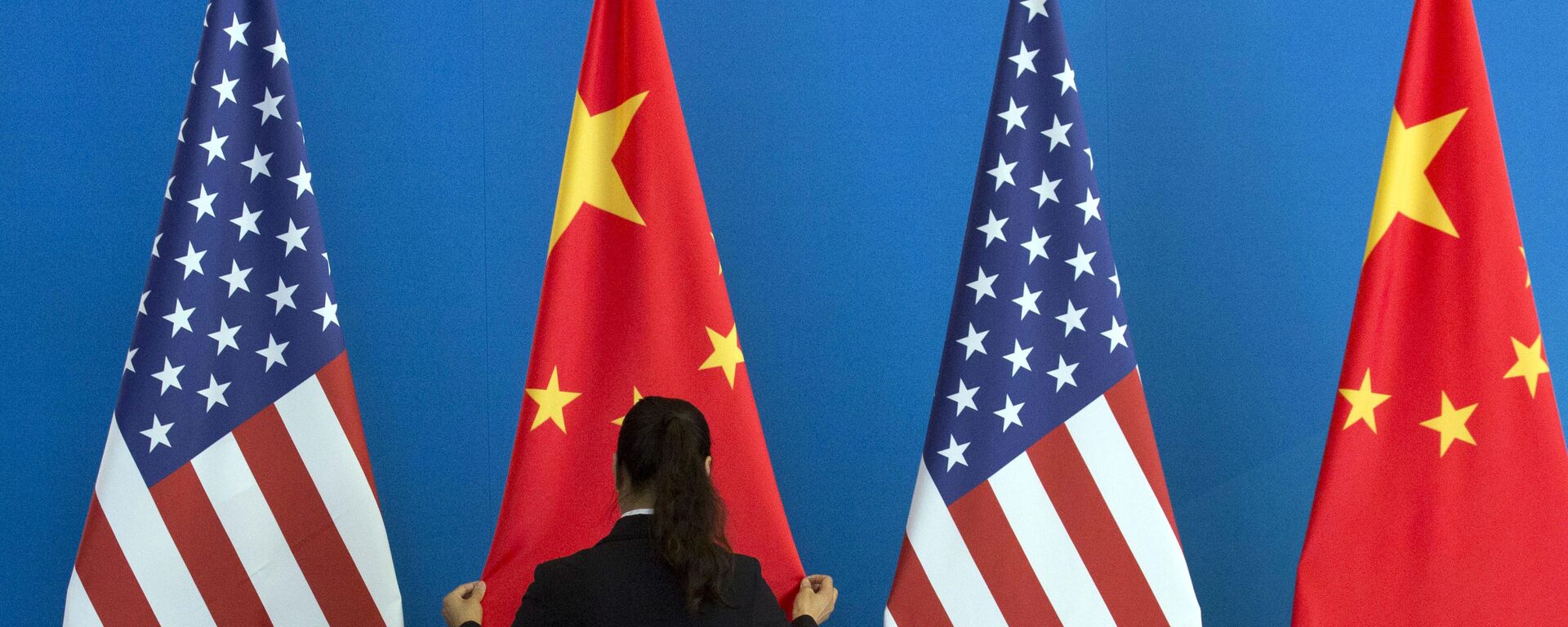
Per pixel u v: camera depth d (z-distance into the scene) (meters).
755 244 2.39
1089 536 1.96
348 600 2.02
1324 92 2.37
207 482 1.98
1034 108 2.02
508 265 2.38
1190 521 2.36
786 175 2.40
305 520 2.02
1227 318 2.37
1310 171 2.36
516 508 1.99
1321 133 2.36
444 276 2.38
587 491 2.02
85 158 2.35
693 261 2.05
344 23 2.38
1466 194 1.95
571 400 2.03
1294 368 2.36
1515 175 2.32
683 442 1.62
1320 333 2.35
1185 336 2.37
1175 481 2.36
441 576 2.36
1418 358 1.95
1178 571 1.96
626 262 2.05
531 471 1.99
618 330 2.05
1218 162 2.38
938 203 2.39
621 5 2.08
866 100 2.40
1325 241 2.36
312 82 2.37
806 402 2.38
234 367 2.01
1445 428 1.93
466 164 2.38
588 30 2.37
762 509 2.03
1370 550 1.92
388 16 2.38
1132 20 2.39
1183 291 2.37
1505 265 1.94
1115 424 1.98
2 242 2.34
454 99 2.39
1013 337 1.99
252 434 2.01
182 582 1.96
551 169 2.39
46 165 2.35
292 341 2.03
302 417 2.03
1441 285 1.95
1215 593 2.35
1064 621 1.95
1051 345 2.00
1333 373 2.35
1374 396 1.94
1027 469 1.98
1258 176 2.37
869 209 2.39
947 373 2.01
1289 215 2.36
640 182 2.04
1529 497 1.92
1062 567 1.96
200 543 1.97
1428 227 1.96
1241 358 2.36
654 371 2.03
